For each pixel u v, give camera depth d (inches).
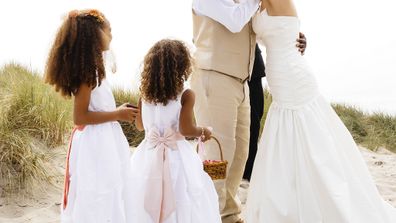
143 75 124.6
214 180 144.7
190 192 121.4
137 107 123.7
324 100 148.6
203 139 130.3
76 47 113.3
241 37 146.9
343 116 348.2
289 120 143.7
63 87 114.7
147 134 126.7
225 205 157.6
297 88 143.5
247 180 209.3
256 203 145.1
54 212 162.9
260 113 197.3
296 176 141.1
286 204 140.0
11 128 193.9
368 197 142.7
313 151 140.3
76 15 115.3
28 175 175.5
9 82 254.8
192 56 128.2
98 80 115.6
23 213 160.9
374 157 272.1
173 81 122.0
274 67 145.6
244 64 148.4
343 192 137.5
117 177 116.3
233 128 149.7
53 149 203.3
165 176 121.6
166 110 123.7
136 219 118.2
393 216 152.3
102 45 116.3
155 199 120.9
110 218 114.6
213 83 146.2
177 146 124.6
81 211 113.4
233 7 138.2
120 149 119.8
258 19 145.6
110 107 119.9
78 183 114.7
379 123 349.7
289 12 143.3
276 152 144.6
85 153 115.6
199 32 149.9
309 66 147.6
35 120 208.2
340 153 144.3
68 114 223.8
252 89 190.7
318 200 139.6
